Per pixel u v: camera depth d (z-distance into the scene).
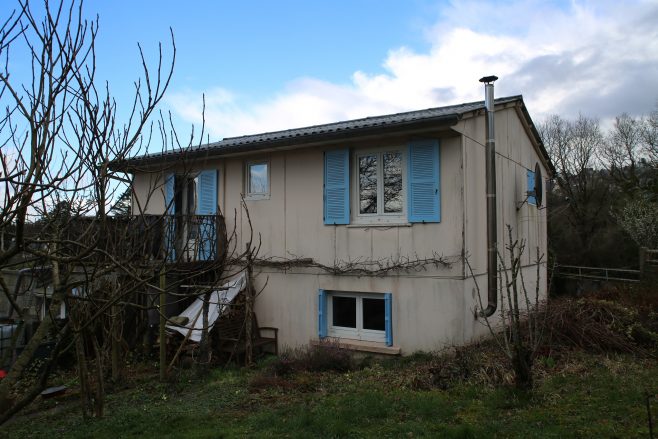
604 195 34.12
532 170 14.60
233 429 5.70
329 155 10.55
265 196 11.45
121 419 6.37
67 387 8.31
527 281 13.66
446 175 9.37
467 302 9.23
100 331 9.34
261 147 10.66
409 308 9.59
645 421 5.23
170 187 12.46
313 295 10.69
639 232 27.69
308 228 10.80
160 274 3.54
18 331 3.42
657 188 28.55
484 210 10.27
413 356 9.23
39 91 2.93
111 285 5.96
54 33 3.02
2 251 2.94
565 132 38.53
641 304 12.66
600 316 9.13
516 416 5.56
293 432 5.47
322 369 8.55
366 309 10.27
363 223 10.17
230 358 9.68
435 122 8.63
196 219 10.78
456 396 6.47
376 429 5.42
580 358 7.96
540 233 15.73
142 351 10.30
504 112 12.15
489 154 9.74
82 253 3.04
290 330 10.92
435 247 9.40
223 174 12.11
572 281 26.56
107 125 3.34
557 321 9.01
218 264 6.36
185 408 6.82
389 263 9.79
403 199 9.86
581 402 5.92
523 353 6.19
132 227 4.38
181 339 10.17
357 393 6.90
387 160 10.07
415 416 5.79
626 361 7.86
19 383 8.51
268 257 11.29
